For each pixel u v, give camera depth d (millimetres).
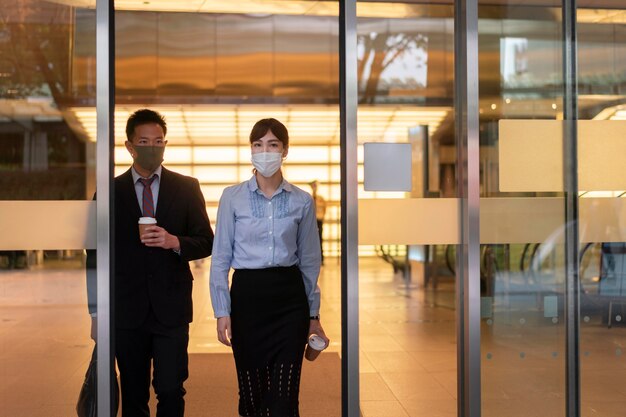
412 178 3455
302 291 3240
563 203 3549
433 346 3938
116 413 3443
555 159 3549
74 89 3266
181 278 3562
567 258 3545
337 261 15664
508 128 3520
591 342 3553
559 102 3564
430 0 3518
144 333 3516
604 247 3568
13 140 3252
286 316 3199
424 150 3469
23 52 3283
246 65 13234
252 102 13711
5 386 3250
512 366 3508
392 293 8547
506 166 3514
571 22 3594
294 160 17719
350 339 3398
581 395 3549
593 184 3572
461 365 3549
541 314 3527
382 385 3533
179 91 13297
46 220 3236
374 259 9125
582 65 3592
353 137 3436
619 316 3561
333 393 5094
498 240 3506
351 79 3451
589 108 3588
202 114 14781
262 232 3178
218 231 3221
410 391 3521
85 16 3297
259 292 3172
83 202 3244
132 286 3494
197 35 12859
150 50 12875
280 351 3182
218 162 17844
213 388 5191
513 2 3545
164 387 3496
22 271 3238
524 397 3508
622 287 3568
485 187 3490
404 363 3654
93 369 3240
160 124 3678
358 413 3455
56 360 3252
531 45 3555
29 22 3299
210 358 6098
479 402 3480
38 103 3270
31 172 3244
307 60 13539
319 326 3348
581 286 3553
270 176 3195
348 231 3412
